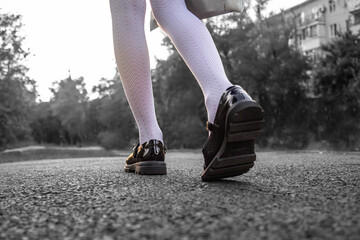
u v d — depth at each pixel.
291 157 4.94
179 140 23.92
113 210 0.84
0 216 0.82
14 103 20.91
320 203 0.83
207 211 0.78
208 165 1.32
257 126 1.24
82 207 0.89
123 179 1.52
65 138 55.56
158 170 1.74
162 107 25.17
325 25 32.22
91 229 0.66
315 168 1.92
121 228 0.65
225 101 1.25
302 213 0.72
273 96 20.86
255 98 21.45
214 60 1.37
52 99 53.34
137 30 1.67
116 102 32.81
